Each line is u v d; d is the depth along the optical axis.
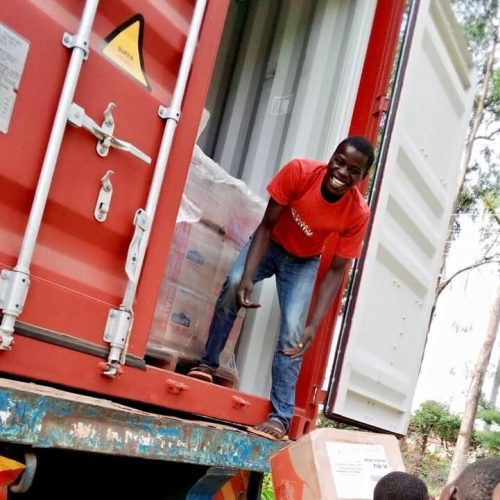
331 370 3.33
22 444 1.60
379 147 3.51
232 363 3.12
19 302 1.69
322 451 2.16
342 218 2.95
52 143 1.75
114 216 1.98
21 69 1.71
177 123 2.15
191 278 2.79
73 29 1.83
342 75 3.42
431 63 3.97
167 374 2.23
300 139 3.45
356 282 3.39
